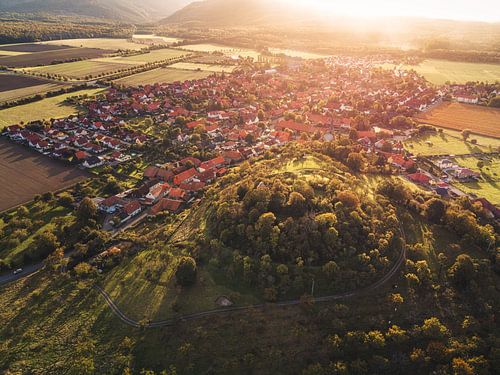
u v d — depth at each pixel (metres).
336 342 84.25
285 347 85.75
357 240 107.31
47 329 93.00
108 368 82.75
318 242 105.12
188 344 85.50
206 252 112.88
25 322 95.25
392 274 102.19
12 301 102.50
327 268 98.38
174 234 128.62
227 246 111.31
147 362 84.31
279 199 117.81
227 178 157.50
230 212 119.31
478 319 91.62
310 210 116.56
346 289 97.69
